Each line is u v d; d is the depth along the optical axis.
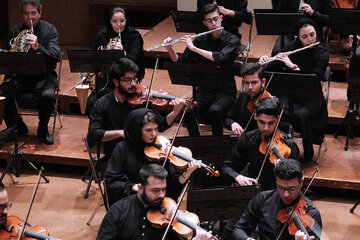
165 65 6.91
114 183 5.48
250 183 5.46
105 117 6.52
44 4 12.63
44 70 7.23
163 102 6.62
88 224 6.62
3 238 4.80
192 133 7.70
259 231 4.78
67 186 7.45
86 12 12.79
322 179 7.02
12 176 7.63
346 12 7.56
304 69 7.42
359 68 7.66
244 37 10.78
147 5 12.49
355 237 6.36
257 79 6.33
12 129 7.20
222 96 7.73
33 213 6.80
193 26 8.58
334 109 8.28
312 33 7.21
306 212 4.59
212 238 4.59
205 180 6.49
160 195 4.62
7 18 13.09
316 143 7.22
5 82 8.04
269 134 5.59
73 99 8.84
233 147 6.01
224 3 9.17
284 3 9.02
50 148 7.82
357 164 7.35
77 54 7.03
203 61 7.87
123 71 6.23
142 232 4.71
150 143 5.50
